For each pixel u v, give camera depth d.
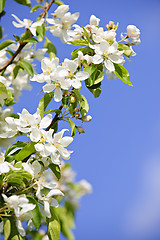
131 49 0.99
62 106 0.94
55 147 0.92
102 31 0.96
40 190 0.93
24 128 0.92
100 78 0.96
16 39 0.96
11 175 0.91
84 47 0.98
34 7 0.99
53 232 0.93
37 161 0.92
